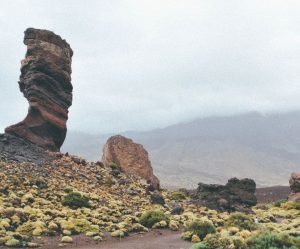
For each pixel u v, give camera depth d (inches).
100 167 2810.0
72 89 2915.8
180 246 1370.6
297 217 2561.5
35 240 1354.6
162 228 1739.7
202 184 2842.0
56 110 2770.7
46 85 2736.2
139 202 2249.0
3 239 1279.5
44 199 1851.6
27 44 2758.4
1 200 1673.2
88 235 1485.0
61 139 2829.7
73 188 2085.4
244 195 2785.4
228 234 1449.3
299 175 3361.2
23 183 1974.7
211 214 2250.2
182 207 2367.1
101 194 2196.1
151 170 3213.6
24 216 1536.7
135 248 1332.4
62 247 1309.1
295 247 1063.6
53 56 2770.7
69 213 1710.1
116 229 1630.2
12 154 2342.5
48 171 2292.1
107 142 3191.4
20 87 2800.2
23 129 2647.6
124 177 2763.3
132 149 3184.1
